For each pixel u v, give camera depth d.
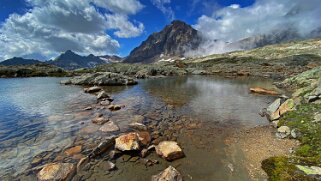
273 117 14.72
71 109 17.97
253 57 150.12
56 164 8.20
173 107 19.36
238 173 8.05
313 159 8.23
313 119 11.47
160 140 11.37
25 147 10.16
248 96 25.81
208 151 10.01
